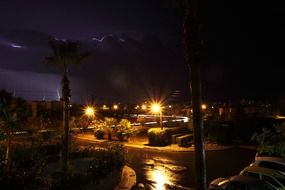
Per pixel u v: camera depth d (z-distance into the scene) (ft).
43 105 167.32
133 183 56.49
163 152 92.73
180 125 140.67
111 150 70.38
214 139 104.32
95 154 71.77
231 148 97.14
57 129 101.14
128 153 91.15
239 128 104.37
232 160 79.10
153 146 101.45
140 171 67.92
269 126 103.91
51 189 44.16
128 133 114.21
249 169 45.68
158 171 67.82
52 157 72.69
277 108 162.30
